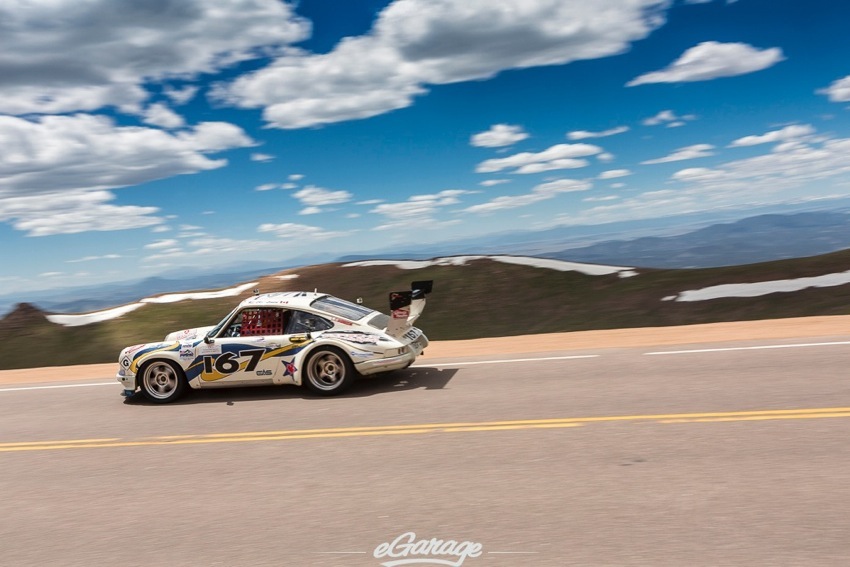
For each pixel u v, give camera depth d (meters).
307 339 8.24
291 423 7.15
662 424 5.98
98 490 5.49
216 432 7.07
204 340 8.58
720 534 3.72
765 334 10.80
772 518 3.87
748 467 4.73
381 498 4.71
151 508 4.94
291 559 3.84
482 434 6.12
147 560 4.01
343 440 6.31
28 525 4.81
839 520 3.78
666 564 3.43
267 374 8.39
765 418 5.91
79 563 4.05
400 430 6.48
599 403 6.93
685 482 4.54
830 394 6.54
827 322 11.59
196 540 4.25
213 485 5.34
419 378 8.98
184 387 8.75
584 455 5.29
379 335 8.21
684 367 8.41
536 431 6.08
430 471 5.21
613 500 4.33
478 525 4.11
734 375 7.73
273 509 4.68
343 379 8.23
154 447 6.68
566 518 4.11
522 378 8.52
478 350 11.70
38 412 9.04
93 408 8.95
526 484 4.75
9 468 6.40
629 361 9.09
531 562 3.58
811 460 4.77
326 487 5.05
